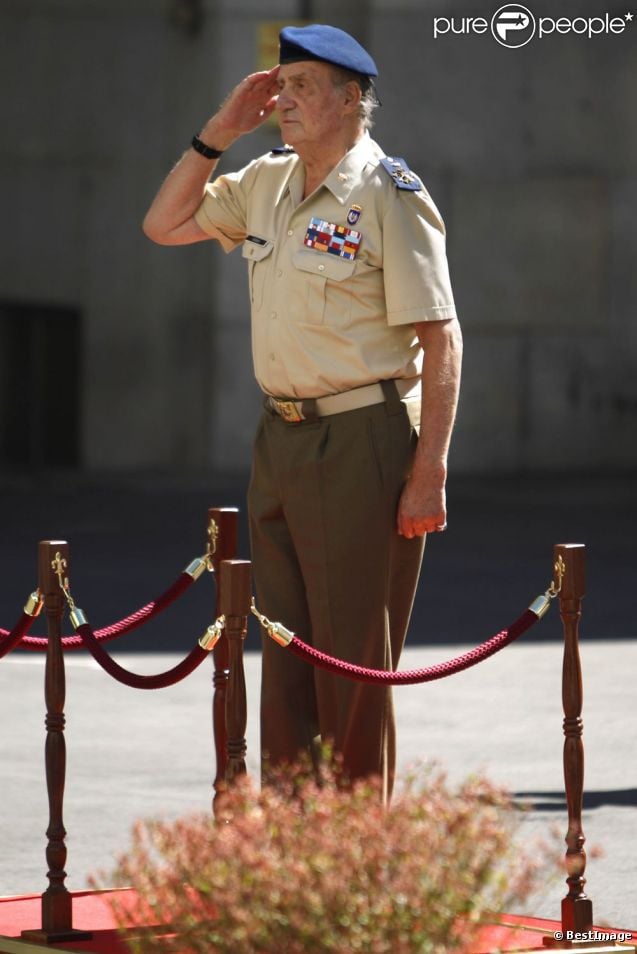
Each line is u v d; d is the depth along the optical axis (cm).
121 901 1366
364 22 6278
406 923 942
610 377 6444
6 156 6241
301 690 1484
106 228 6253
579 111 6375
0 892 1488
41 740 2148
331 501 1429
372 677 1274
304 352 1422
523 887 992
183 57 6203
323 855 956
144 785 1908
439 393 1410
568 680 1286
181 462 6288
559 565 1291
